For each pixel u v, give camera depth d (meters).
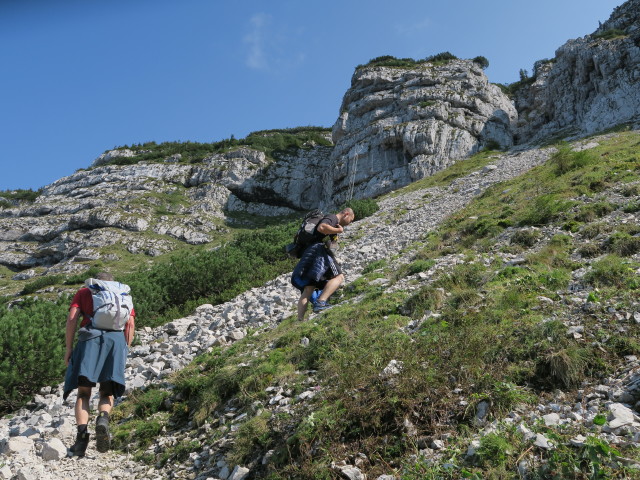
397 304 7.74
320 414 4.61
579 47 45.38
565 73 46.75
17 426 6.95
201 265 16.94
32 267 53.06
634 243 7.45
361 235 20.11
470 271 8.20
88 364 4.82
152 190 64.25
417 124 45.75
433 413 4.25
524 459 3.43
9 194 78.94
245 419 5.41
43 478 5.01
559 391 4.25
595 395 4.06
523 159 32.59
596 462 3.12
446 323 5.95
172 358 8.60
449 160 42.81
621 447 3.31
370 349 5.79
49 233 57.22
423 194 30.27
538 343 4.84
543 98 50.91
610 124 37.97
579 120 43.06
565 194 12.40
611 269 6.41
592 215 9.96
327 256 5.45
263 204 64.88
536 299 6.09
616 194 11.18
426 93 49.12
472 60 57.78
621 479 3.04
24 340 8.77
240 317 10.99
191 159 73.31
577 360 4.42
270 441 4.76
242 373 6.30
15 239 59.44
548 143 39.97
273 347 7.49
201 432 5.64
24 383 8.69
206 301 15.38
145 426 6.02
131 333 5.26
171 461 5.29
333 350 6.25
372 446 4.16
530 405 4.14
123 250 49.12
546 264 7.85
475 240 11.38
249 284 15.71
